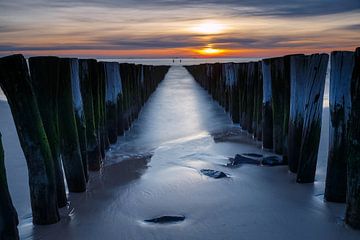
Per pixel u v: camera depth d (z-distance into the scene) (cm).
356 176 354
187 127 952
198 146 721
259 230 367
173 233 362
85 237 360
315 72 471
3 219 300
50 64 400
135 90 1083
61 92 459
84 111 561
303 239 350
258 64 739
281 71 601
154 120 1076
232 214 402
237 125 953
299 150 527
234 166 576
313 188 477
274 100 624
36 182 380
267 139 679
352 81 345
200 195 458
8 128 896
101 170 579
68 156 470
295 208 416
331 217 391
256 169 557
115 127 774
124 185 503
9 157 649
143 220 395
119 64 859
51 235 366
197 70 2605
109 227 379
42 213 383
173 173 545
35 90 398
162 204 433
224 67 1263
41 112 403
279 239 350
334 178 422
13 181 533
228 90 1140
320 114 480
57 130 423
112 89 766
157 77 2311
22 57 357
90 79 571
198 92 1920
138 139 819
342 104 404
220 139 781
